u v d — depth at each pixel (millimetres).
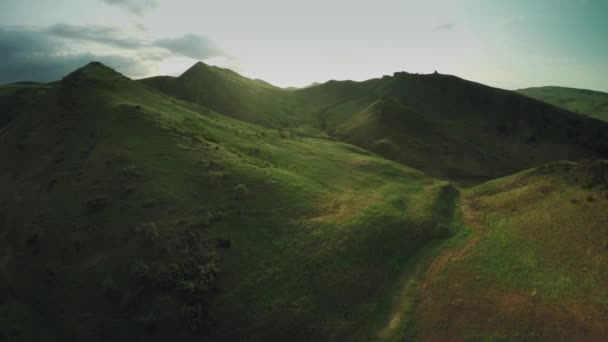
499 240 49531
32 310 42844
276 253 46656
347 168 81688
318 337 37062
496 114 145375
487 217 58781
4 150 76625
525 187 63688
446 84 170125
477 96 157500
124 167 61938
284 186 61375
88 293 42781
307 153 89188
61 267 47094
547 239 46219
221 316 38188
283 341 36438
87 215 53812
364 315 39844
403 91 179125
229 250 46594
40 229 53000
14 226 55781
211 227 50156
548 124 137500
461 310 38125
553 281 38938
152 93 102875
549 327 33656
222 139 80500
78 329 39531
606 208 46594
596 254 40562
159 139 70500
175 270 42531
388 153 114125
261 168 67000
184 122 83750
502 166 109062
